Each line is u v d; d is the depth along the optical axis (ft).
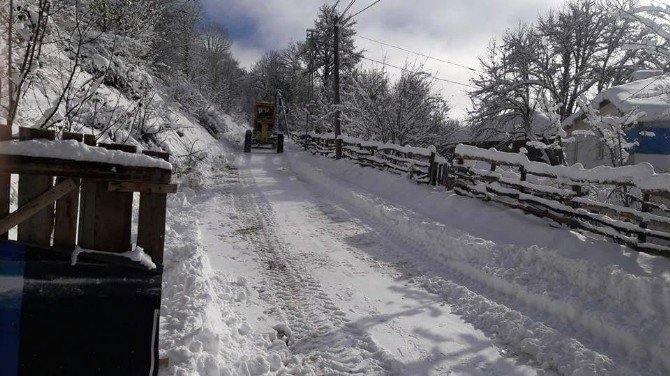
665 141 51.16
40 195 8.18
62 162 8.09
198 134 72.54
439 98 66.08
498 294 18.61
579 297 16.33
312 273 21.24
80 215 8.58
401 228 28.58
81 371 8.36
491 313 16.65
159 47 65.51
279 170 62.28
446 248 23.77
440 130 69.77
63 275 8.20
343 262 22.99
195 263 18.92
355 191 41.42
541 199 26.35
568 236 23.09
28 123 19.86
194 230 26.02
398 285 20.06
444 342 14.96
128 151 8.98
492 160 31.53
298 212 34.58
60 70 21.17
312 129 123.54
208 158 60.80
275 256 23.65
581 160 66.64
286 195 41.75
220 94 142.92
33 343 8.13
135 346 8.66
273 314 16.80
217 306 16.22
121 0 28.63
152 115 38.93
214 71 159.84
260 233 28.07
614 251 20.45
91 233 8.57
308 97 146.00
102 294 8.42
